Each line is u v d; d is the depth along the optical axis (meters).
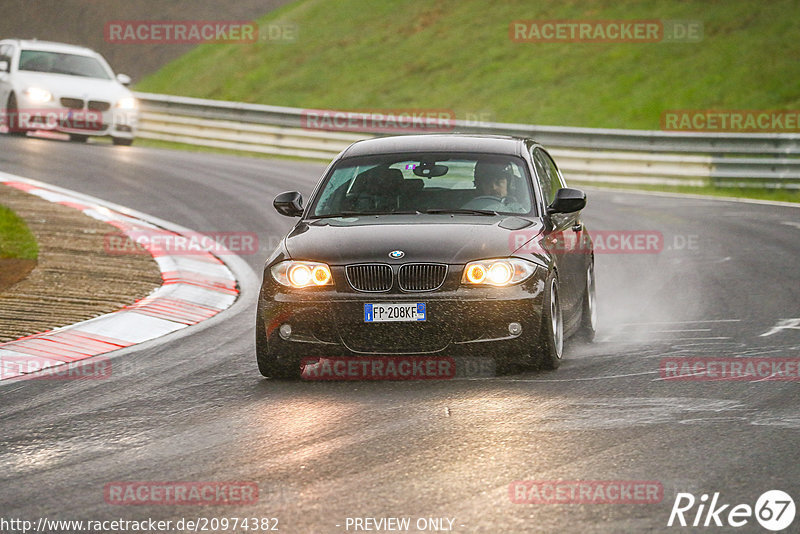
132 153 86.81
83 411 24.48
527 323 26.97
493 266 27.00
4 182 68.00
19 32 178.12
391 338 26.80
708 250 52.91
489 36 135.25
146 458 20.36
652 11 131.25
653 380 26.62
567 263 30.72
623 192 79.56
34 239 50.03
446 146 31.97
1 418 23.88
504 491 17.81
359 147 32.47
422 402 24.59
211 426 22.84
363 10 152.50
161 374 28.66
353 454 20.28
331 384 27.05
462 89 122.88
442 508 17.00
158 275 44.34
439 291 26.81
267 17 166.62
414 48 136.75
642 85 114.69
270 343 27.34
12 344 31.98
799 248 52.97
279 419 23.34
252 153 97.25
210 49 153.62
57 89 84.88
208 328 35.59
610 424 22.23
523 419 22.75
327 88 130.25
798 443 20.59
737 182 81.50
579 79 119.88
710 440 20.89
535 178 30.98
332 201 30.52
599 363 29.08
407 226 28.42
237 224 58.75
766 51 117.00
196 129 101.12
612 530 15.95
